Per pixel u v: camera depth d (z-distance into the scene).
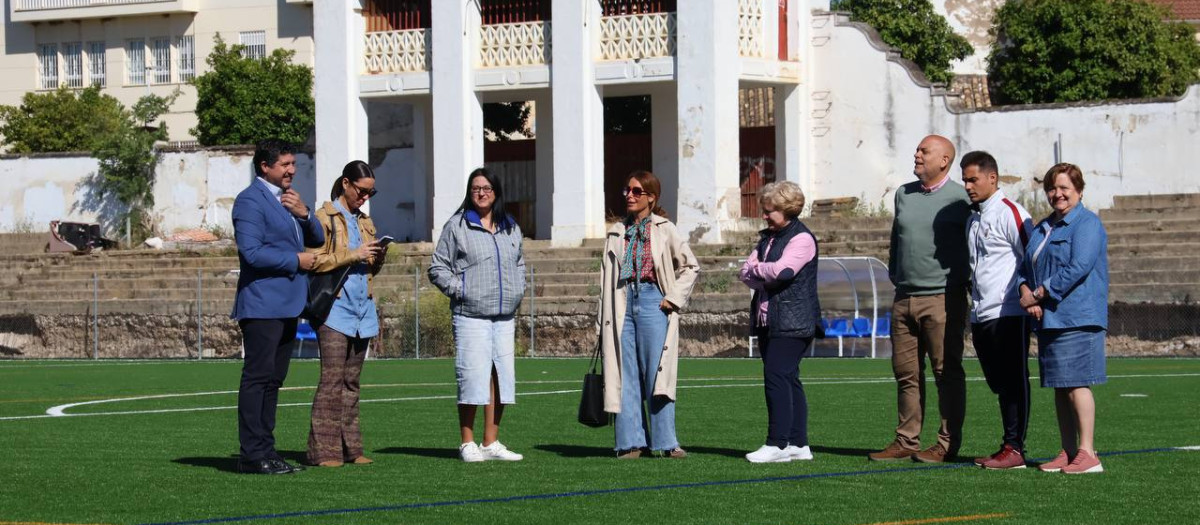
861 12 51.09
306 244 12.83
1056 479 11.77
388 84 43.94
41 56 66.00
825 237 39.03
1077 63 47.22
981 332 12.37
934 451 12.94
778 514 10.22
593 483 11.72
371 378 25.97
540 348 35.44
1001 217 12.26
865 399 19.84
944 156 12.71
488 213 13.23
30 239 51.22
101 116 56.91
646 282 13.31
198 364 32.84
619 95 44.38
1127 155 39.94
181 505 10.74
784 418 12.98
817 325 13.12
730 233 40.34
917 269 12.76
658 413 13.38
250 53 63.38
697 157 40.41
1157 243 34.28
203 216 50.78
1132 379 23.16
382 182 48.69
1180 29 52.56
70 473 12.55
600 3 41.66
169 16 64.50
